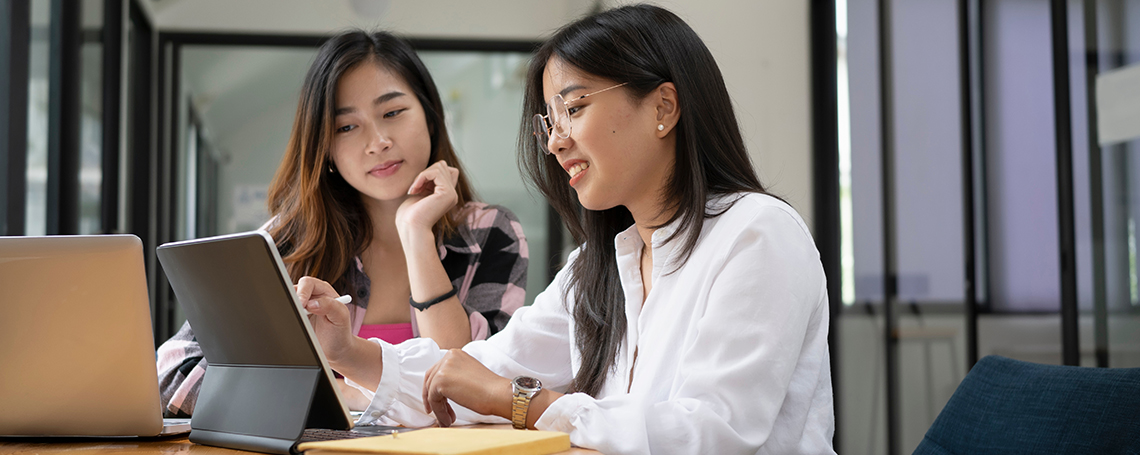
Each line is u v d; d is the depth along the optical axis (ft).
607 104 3.97
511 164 16.44
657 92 4.00
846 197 13.89
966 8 9.91
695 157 3.95
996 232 9.40
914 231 11.38
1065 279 7.91
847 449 13.78
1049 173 8.38
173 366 5.58
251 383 3.57
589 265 4.63
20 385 3.68
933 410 10.77
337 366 4.54
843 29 13.99
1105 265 7.41
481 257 6.52
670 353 3.89
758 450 3.54
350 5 15.93
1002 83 9.25
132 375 3.67
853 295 13.58
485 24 16.10
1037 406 3.70
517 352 4.91
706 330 3.54
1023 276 8.83
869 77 12.92
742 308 3.51
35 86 10.69
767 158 14.76
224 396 3.68
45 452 3.51
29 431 3.77
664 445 3.28
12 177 9.93
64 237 3.58
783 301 3.51
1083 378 3.62
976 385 4.10
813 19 14.90
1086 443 3.44
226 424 3.60
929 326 10.87
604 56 3.97
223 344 3.71
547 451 3.12
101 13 13.14
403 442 3.00
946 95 10.40
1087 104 7.66
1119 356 7.20
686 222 3.97
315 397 3.33
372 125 6.14
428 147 6.40
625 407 3.41
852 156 13.61
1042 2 8.46
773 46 14.94
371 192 6.14
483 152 16.42
